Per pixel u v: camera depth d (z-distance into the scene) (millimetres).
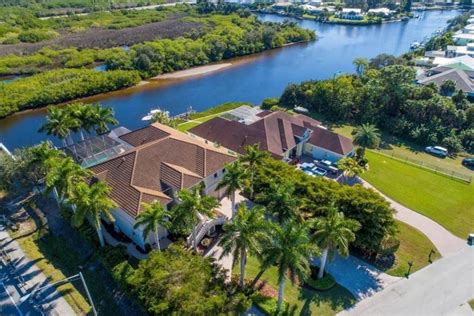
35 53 130875
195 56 139375
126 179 47156
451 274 42156
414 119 86188
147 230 38031
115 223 47500
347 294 39188
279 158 62156
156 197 45625
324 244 36250
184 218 38219
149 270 35750
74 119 61750
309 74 130875
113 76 112438
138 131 62375
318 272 41344
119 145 60594
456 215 54000
